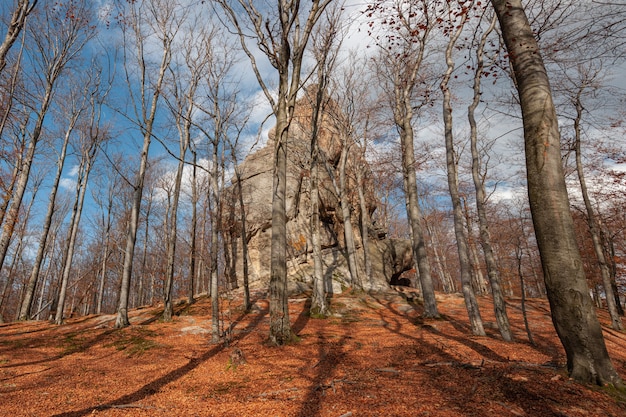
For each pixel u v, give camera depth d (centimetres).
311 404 511
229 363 808
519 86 607
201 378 718
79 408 538
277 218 1140
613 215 1989
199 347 1078
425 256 1600
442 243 4316
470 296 1169
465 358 764
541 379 525
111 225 3067
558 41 716
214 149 1423
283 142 1200
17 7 1104
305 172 2548
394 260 3081
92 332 1348
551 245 525
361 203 2611
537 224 543
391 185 3164
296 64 1194
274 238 1124
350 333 1240
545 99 567
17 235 2920
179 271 3450
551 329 1273
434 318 1505
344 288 2361
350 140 2575
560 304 514
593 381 480
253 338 1170
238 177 2066
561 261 514
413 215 1636
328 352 914
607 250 2469
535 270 2825
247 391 606
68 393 624
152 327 1423
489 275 1109
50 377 751
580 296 502
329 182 2944
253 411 493
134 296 4841
